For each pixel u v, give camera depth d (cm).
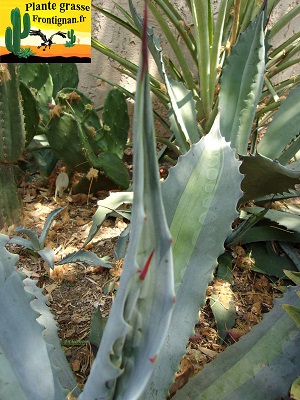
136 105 37
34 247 127
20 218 152
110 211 135
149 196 39
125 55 214
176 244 84
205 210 85
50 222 133
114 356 43
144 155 38
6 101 129
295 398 67
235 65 142
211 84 171
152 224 40
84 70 214
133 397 40
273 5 184
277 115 150
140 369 43
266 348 85
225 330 112
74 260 122
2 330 66
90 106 152
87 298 123
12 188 148
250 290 129
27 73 168
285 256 139
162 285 41
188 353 105
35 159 193
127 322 43
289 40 192
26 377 64
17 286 69
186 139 144
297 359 82
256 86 141
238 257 135
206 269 82
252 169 117
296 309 80
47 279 130
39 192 178
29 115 154
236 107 142
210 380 81
